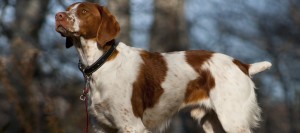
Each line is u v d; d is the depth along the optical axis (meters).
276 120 28.27
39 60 15.55
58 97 16.09
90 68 8.75
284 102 28.22
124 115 8.73
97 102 8.79
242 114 9.12
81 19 8.61
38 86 13.99
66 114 14.56
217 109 9.12
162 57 9.27
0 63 10.58
